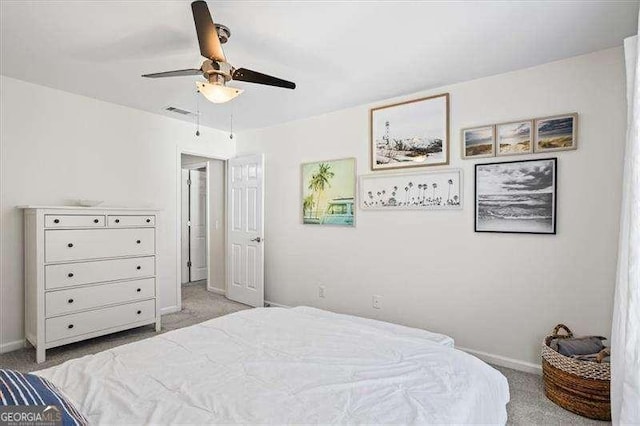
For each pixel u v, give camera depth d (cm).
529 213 255
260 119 402
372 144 339
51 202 311
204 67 198
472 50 232
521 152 258
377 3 180
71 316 284
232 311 414
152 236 340
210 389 123
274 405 113
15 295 292
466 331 283
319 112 374
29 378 96
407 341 172
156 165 389
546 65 250
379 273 335
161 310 398
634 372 140
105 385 125
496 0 177
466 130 283
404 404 113
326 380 130
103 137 345
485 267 275
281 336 177
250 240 439
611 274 226
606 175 228
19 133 293
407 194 316
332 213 371
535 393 226
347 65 256
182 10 187
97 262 300
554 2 178
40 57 244
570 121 239
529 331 256
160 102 345
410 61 248
